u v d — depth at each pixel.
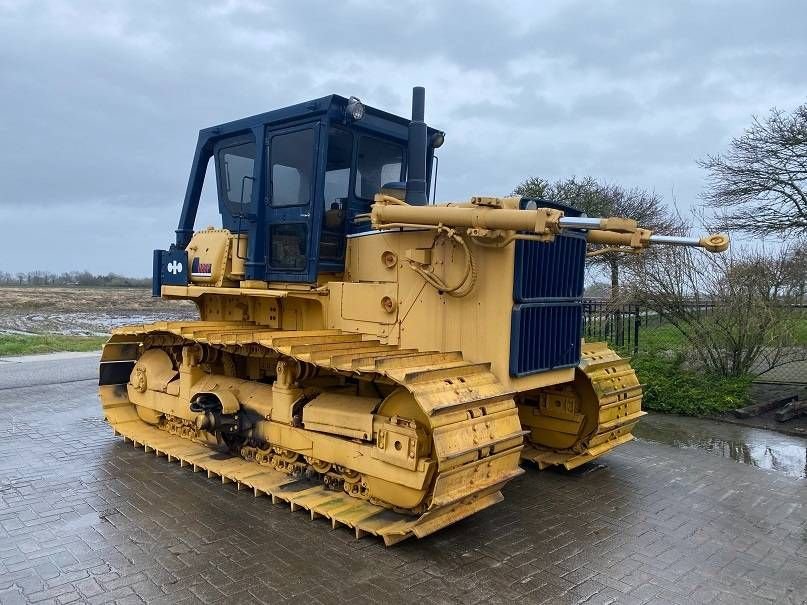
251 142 6.42
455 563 4.25
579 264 5.50
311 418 5.19
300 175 5.82
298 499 5.06
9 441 7.14
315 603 3.72
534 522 5.01
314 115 5.66
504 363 4.80
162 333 6.73
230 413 5.82
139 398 7.23
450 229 4.70
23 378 11.26
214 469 5.83
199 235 6.91
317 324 6.02
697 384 9.48
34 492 5.51
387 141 6.36
